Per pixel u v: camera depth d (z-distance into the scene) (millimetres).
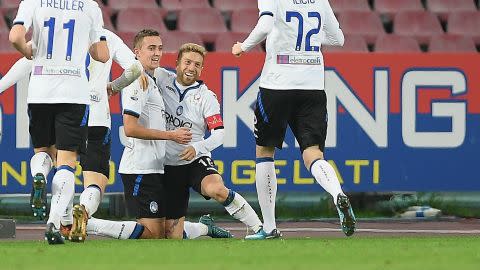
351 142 38562
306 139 27000
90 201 28172
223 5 45469
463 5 45781
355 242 26156
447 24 45406
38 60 24531
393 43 44031
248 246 24359
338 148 38562
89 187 28484
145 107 28969
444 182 39062
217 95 38094
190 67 29250
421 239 27875
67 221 28047
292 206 38562
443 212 39312
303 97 27094
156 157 28984
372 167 38688
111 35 29297
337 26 27844
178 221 29875
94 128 28562
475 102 39000
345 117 38562
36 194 24016
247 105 38156
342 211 25672
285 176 38344
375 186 38750
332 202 38688
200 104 29500
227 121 38094
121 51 29109
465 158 39062
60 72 24500
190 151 28641
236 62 38156
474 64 39000
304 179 38406
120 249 23281
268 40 27156
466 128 39031
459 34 45000
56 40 24500
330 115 38500
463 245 24844
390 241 26672
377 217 39125
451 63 38906
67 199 24625
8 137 37500
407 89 38781
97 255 21516
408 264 19047
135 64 26859
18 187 37625
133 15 44062
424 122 38875
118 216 38000
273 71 27109
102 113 28656
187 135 28453
